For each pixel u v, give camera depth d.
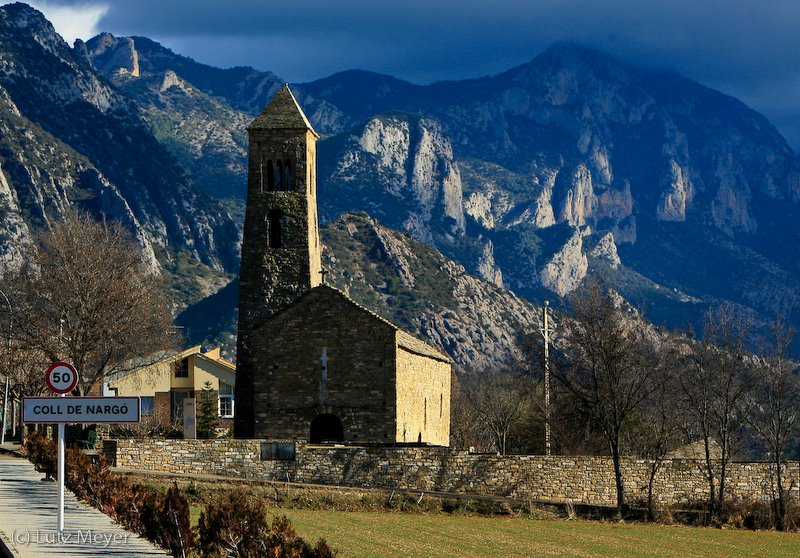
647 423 93.94
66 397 35.31
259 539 34.59
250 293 93.81
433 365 103.38
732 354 89.31
